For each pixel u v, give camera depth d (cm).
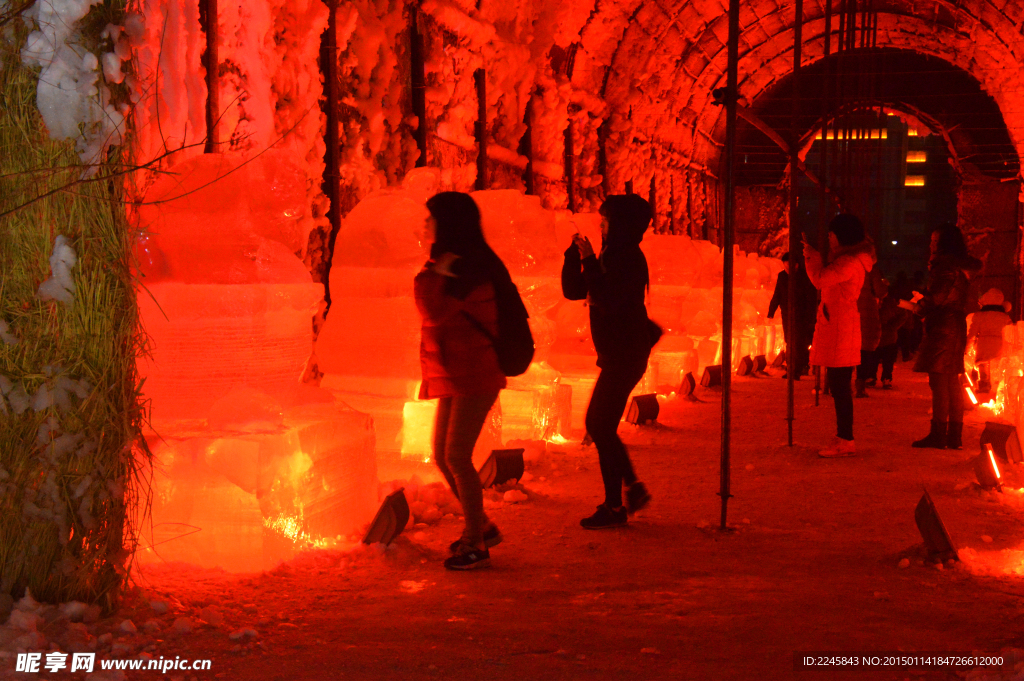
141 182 391
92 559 344
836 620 361
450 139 988
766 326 1706
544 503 569
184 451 411
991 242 2527
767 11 2019
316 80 694
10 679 289
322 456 459
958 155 2567
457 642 335
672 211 2259
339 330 659
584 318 944
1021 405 711
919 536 501
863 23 1167
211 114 544
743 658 322
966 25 2169
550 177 1373
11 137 330
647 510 559
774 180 2770
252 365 446
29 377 333
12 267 332
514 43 1186
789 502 586
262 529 418
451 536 487
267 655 319
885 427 937
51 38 327
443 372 432
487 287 432
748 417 991
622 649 330
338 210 740
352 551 444
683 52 1975
